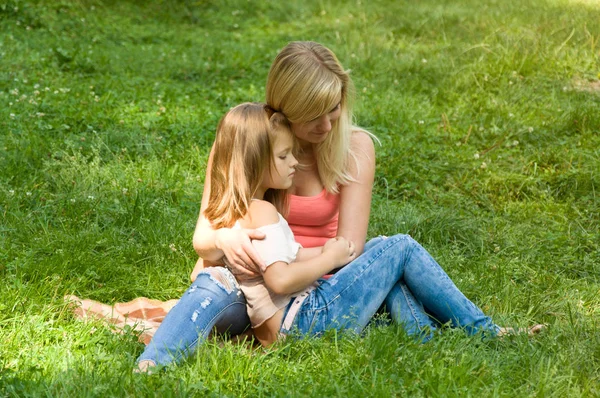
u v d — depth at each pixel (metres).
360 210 3.98
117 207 5.71
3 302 4.11
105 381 3.29
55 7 12.53
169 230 5.36
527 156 7.20
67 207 5.59
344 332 3.74
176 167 6.59
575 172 6.63
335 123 3.86
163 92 8.80
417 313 3.91
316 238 4.07
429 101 8.99
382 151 7.18
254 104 3.79
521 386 3.41
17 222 5.27
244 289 3.72
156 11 14.01
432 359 3.54
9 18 11.65
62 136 7.05
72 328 3.88
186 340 3.56
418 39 12.05
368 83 9.59
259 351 3.67
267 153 3.70
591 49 10.27
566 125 7.88
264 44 12.16
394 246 3.89
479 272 4.94
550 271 5.14
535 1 13.61
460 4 14.16
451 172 6.86
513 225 5.91
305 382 3.39
